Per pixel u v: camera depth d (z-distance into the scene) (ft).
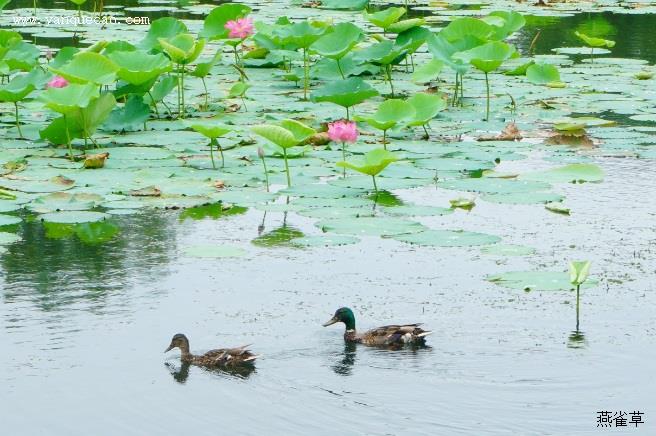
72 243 36.42
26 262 34.47
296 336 28.53
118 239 36.81
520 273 32.96
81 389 25.62
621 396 24.68
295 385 25.53
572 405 24.22
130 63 52.90
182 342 27.27
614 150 49.80
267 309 30.45
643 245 36.19
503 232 37.58
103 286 32.35
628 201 41.65
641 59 77.66
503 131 52.13
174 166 45.57
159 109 57.57
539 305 30.58
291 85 66.13
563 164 47.44
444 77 69.77
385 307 30.45
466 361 26.68
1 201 40.19
